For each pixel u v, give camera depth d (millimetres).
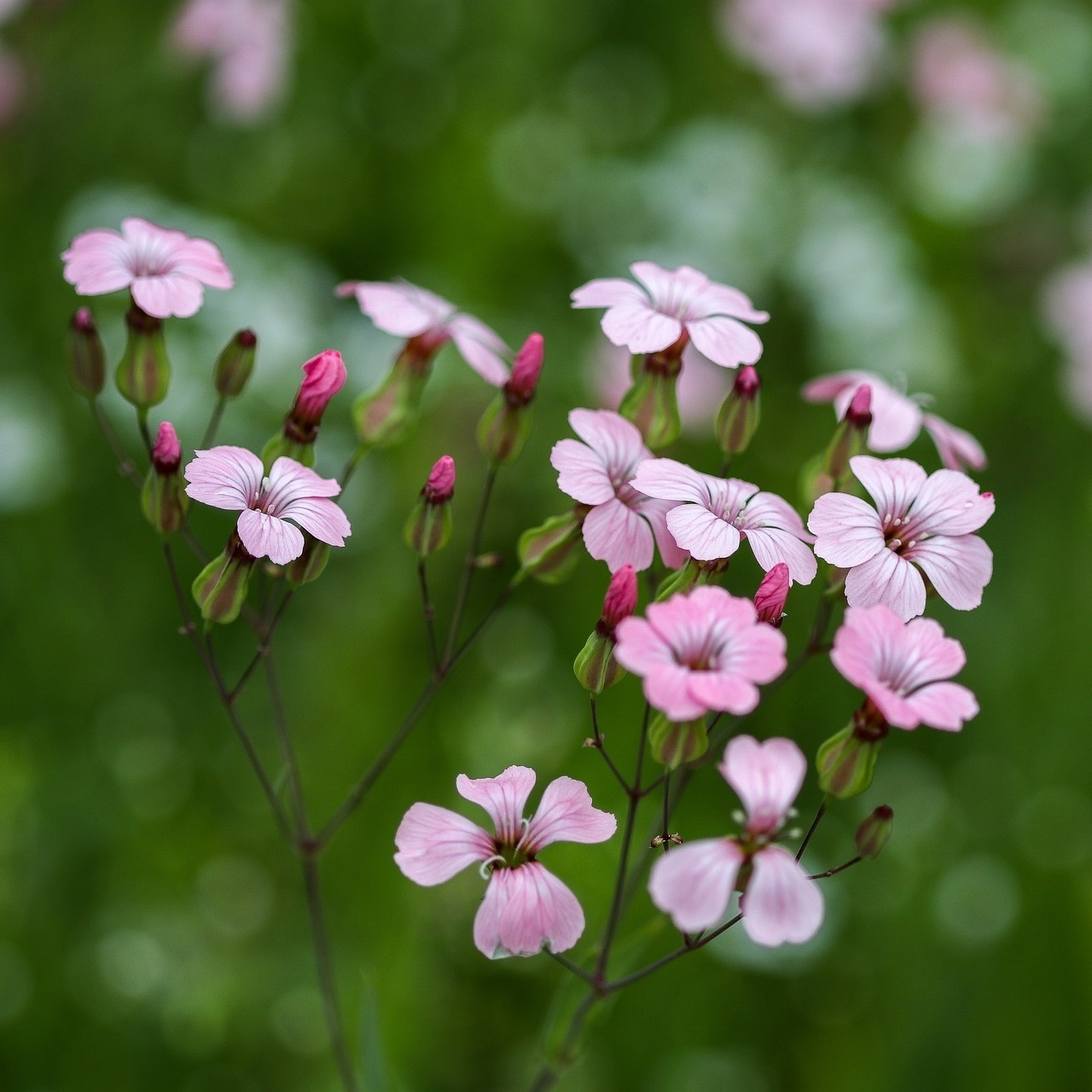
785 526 572
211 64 743
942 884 684
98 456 704
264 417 707
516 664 692
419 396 611
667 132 857
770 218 783
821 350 748
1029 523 730
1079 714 704
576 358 723
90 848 678
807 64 803
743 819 550
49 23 744
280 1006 667
